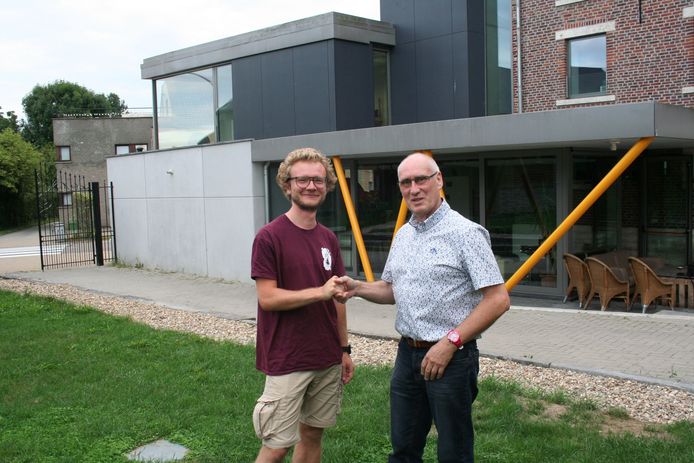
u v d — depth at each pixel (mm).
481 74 14555
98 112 68000
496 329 8414
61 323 9398
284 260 3502
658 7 12312
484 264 3166
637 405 5336
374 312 10055
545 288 10969
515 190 11250
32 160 41375
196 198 15125
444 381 3203
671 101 12250
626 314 9109
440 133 10078
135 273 16094
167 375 6395
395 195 12789
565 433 4656
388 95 15602
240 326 9289
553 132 8969
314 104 14453
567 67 13773
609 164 11625
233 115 16156
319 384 3678
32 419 5246
